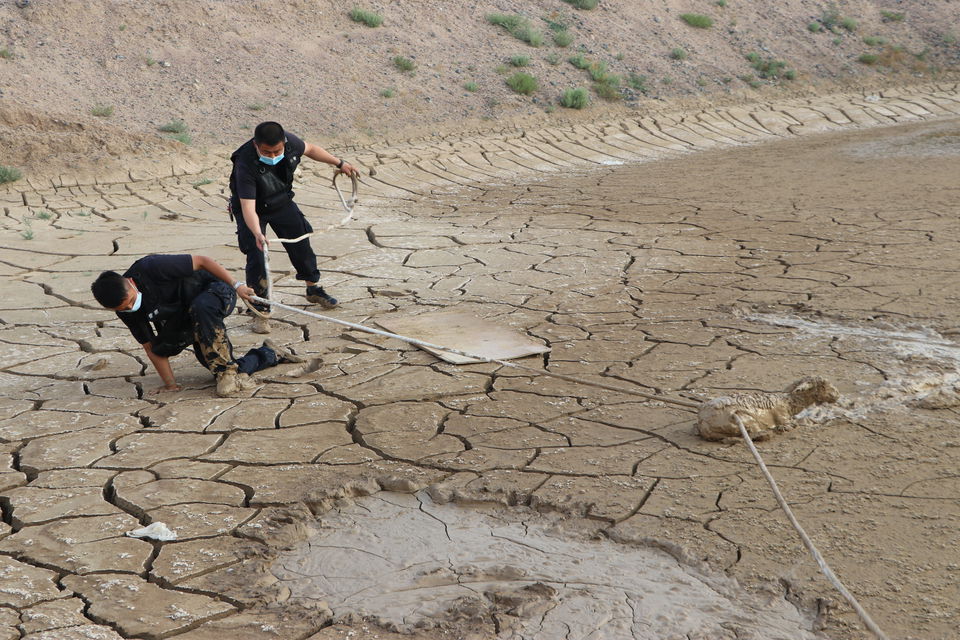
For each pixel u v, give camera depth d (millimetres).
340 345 7195
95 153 15930
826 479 4551
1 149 15492
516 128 20750
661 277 9086
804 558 3875
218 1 21641
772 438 5074
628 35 26703
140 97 18438
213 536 4320
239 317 8266
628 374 6242
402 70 21844
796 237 10617
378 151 18219
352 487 4754
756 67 27062
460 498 4613
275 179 7609
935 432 5047
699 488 4543
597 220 12570
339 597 3855
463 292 8883
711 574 3832
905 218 11305
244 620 3664
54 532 4371
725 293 8305
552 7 26938
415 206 14641
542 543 4203
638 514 4336
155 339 6129
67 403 6121
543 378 6246
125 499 4672
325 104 19891
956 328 6859
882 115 24188
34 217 13414
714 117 22844
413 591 3877
